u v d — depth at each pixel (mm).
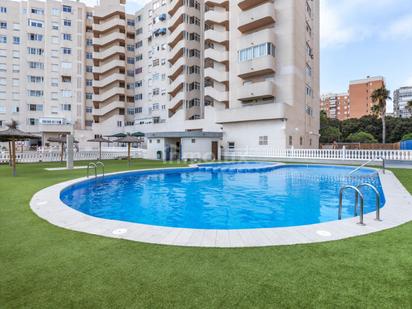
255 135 24719
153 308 2303
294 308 2301
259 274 2924
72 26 48250
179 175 15445
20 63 47625
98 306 2340
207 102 34906
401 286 2662
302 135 26938
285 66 24531
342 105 106688
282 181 13477
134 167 17547
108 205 8586
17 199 6988
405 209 5852
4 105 46875
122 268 3076
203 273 2951
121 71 48625
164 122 41281
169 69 40000
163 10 41969
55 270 3029
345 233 4324
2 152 20859
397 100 105188
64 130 43031
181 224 6559
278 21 24922
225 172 16453
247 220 6941
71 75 48031
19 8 48094
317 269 3041
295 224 6586
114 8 47125
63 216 5379
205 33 31594
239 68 25938
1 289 2627
